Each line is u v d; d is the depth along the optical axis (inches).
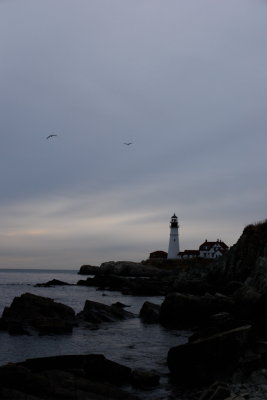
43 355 944.9
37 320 1269.7
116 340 1137.4
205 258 4945.9
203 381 711.1
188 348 738.8
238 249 2519.7
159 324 1435.8
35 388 551.8
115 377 702.5
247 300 1270.9
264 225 2556.6
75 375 631.8
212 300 1362.0
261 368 706.2
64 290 3265.3
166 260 5354.3
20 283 4640.8
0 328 1243.8
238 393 600.7
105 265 5393.7
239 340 721.0
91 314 1459.2
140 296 2669.8
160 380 739.4
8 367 564.1
